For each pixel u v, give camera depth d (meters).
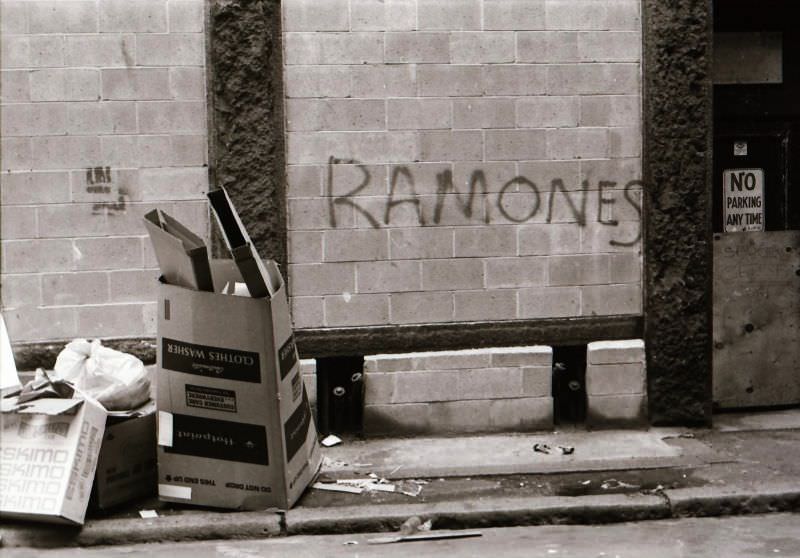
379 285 6.86
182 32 6.61
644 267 7.07
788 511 5.76
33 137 6.57
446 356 6.90
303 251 6.79
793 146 7.53
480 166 6.89
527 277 6.97
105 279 6.66
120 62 6.59
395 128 6.81
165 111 6.63
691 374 7.07
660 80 6.91
